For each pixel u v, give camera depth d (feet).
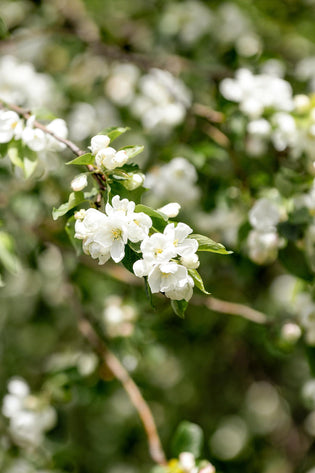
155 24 6.89
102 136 3.86
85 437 7.77
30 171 4.17
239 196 4.83
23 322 7.66
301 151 4.62
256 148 4.79
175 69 5.70
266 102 4.67
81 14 6.93
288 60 6.98
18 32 6.45
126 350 4.98
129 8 7.59
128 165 3.91
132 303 5.04
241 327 5.84
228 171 4.87
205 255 5.42
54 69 6.95
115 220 3.73
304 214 4.46
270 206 4.50
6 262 4.41
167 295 3.75
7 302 7.60
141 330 5.01
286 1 6.99
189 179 4.81
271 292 6.31
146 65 5.52
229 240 4.91
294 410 7.93
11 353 7.75
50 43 6.67
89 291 5.44
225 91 4.72
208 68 5.62
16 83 5.04
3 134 4.15
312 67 5.59
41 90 5.17
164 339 5.67
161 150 5.05
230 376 7.75
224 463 6.11
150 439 4.57
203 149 4.84
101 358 4.92
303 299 4.66
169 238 3.71
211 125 4.94
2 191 5.37
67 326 7.41
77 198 3.89
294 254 4.52
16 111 4.26
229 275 5.62
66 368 4.91
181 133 5.12
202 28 6.56
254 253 4.54
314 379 5.05
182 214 4.97
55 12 6.75
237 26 6.68
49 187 5.23
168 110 5.01
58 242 5.28
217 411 7.86
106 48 5.80
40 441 4.94
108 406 7.70
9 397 4.91
